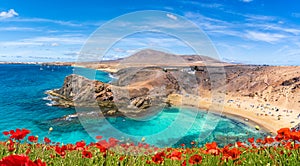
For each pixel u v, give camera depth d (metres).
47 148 5.99
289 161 4.12
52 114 54.09
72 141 33.66
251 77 101.88
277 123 63.47
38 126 46.91
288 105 79.94
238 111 72.94
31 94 89.56
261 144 6.30
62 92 67.19
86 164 4.33
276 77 97.75
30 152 4.71
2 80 133.12
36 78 144.50
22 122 51.53
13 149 4.44
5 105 70.69
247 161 4.86
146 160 4.69
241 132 50.44
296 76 92.94
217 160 4.88
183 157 5.89
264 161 4.48
